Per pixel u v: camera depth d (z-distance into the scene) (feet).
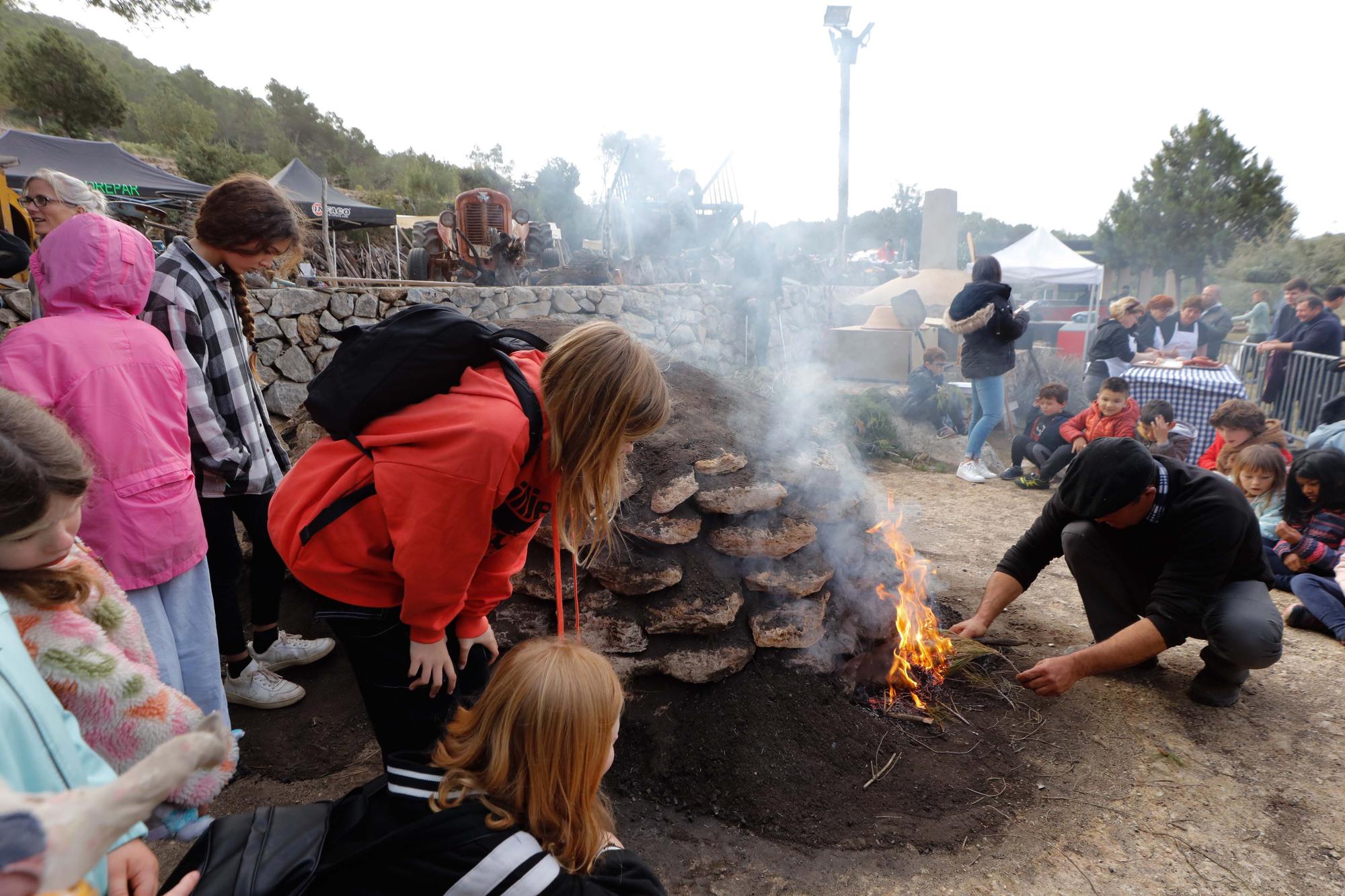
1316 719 9.36
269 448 8.70
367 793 4.26
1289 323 27.58
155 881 3.82
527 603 8.66
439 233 31.40
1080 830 7.45
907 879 6.80
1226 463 14.38
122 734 3.85
